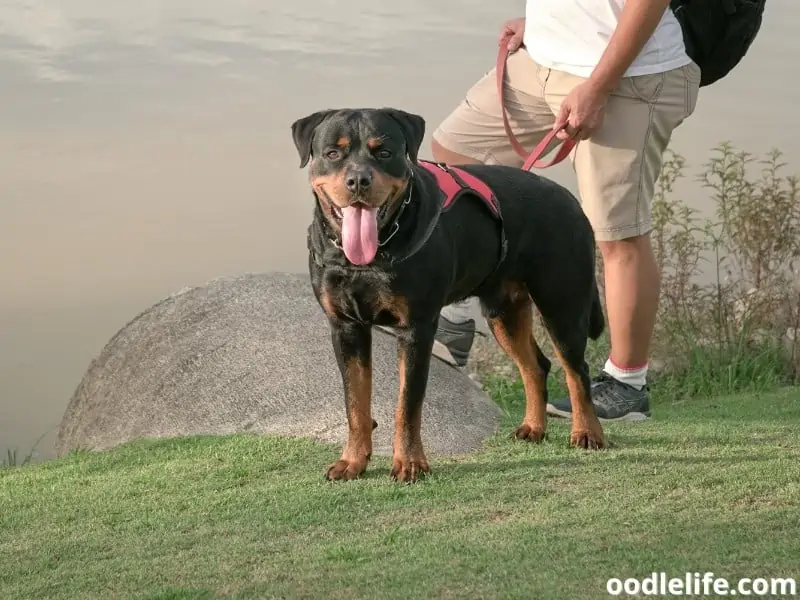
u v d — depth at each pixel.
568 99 4.61
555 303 4.36
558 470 4.14
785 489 3.91
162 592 3.49
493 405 4.88
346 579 3.50
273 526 3.83
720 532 3.64
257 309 5.07
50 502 4.10
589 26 4.72
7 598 3.53
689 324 6.05
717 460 4.20
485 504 3.90
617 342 4.82
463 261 4.16
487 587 3.41
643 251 4.74
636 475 4.07
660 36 4.64
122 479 4.27
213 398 4.80
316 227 4.05
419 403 4.10
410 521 3.82
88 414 5.13
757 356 5.98
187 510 3.98
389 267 3.97
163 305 5.27
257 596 3.45
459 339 5.04
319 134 4.01
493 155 5.09
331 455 4.36
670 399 5.77
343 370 4.13
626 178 4.66
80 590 3.55
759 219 6.04
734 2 4.72
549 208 4.34
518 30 5.01
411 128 4.04
